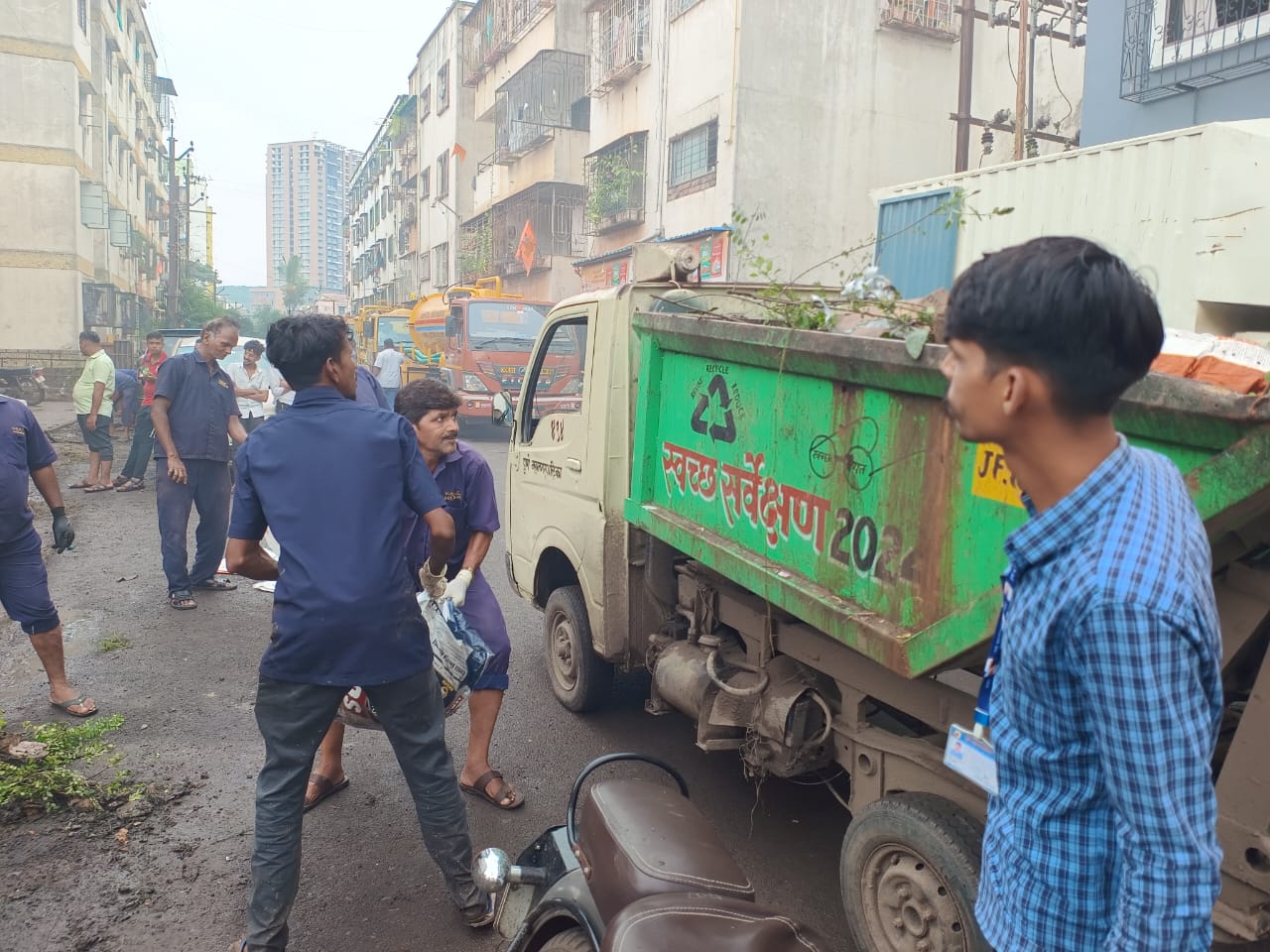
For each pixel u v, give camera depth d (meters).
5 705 4.73
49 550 7.96
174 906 3.10
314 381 2.86
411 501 2.95
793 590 2.77
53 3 26.69
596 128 20.47
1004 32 16.08
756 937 1.75
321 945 2.94
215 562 6.81
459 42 35.62
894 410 2.38
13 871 3.29
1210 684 1.15
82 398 10.84
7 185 26.67
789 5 14.91
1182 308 5.62
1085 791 1.19
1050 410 1.15
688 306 3.82
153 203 50.44
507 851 3.45
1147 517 1.13
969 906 2.27
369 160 61.94
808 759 3.18
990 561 2.08
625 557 4.06
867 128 15.59
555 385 4.77
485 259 30.56
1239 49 7.29
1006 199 7.27
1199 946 1.08
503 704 4.85
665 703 3.94
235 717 4.64
